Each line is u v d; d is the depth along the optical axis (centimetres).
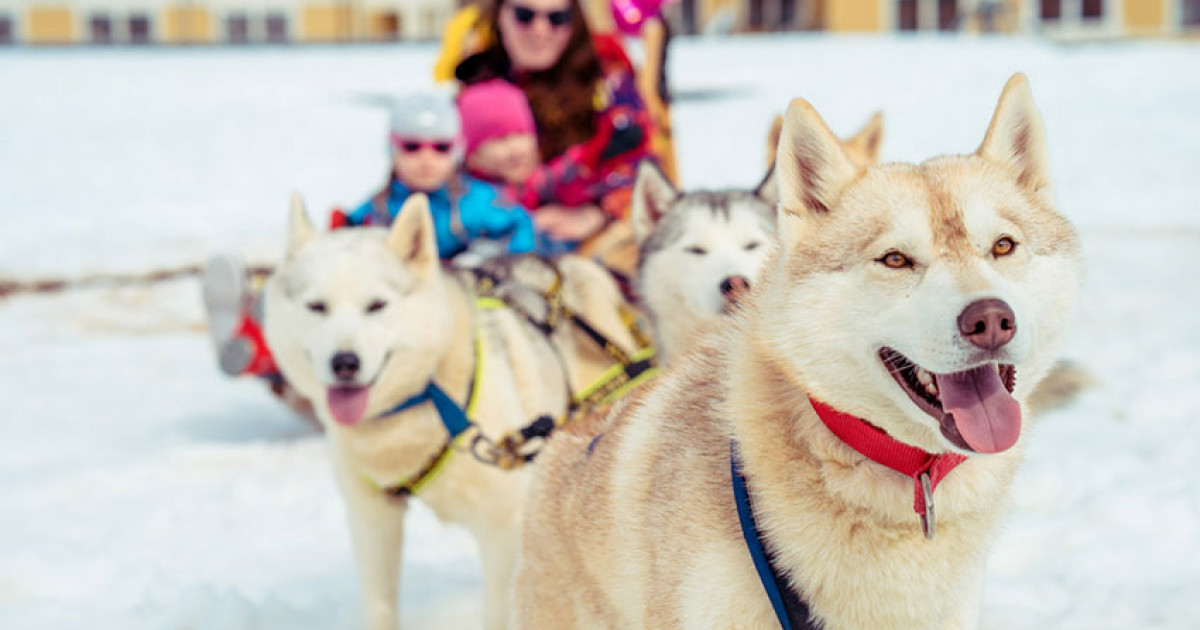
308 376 347
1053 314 202
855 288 196
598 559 232
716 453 211
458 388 340
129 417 588
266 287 362
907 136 1555
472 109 548
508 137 547
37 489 465
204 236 1092
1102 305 751
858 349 195
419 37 3706
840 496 196
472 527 341
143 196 1320
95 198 1310
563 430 274
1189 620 311
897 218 197
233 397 632
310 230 364
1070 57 2522
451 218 512
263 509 445
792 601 201
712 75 2389
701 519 207
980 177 206
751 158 1437
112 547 402
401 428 328
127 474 484
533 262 411
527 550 265
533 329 384
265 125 1898
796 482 200
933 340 185
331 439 343
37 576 371
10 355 723
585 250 527
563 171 557
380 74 2538
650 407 236
